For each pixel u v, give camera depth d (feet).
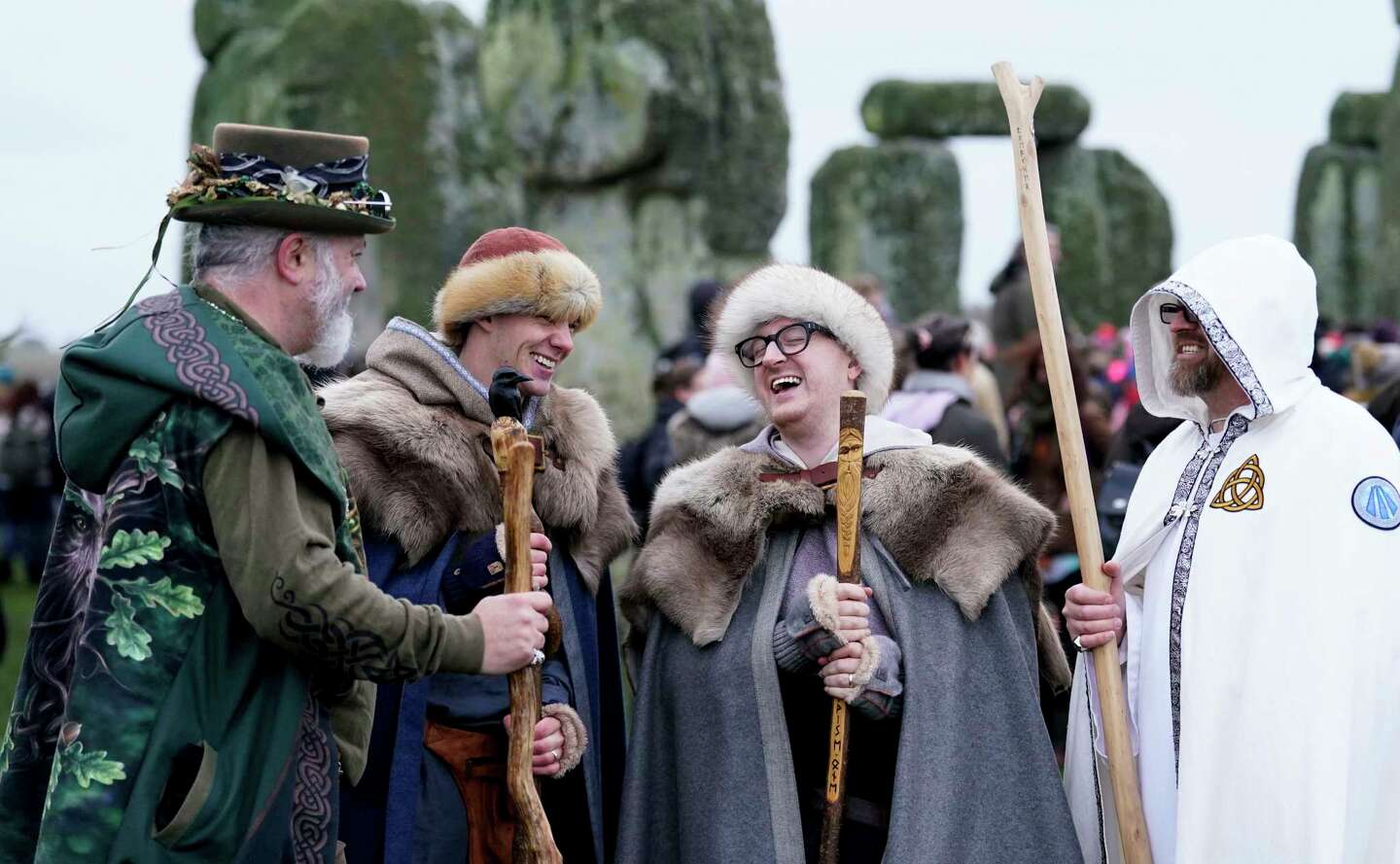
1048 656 15.34
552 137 45.11
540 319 14.80
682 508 15.17
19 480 50.52
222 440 11.69
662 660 15.10
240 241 12.21
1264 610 13.75
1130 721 14.82
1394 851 13.56
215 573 11.82
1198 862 13.70
